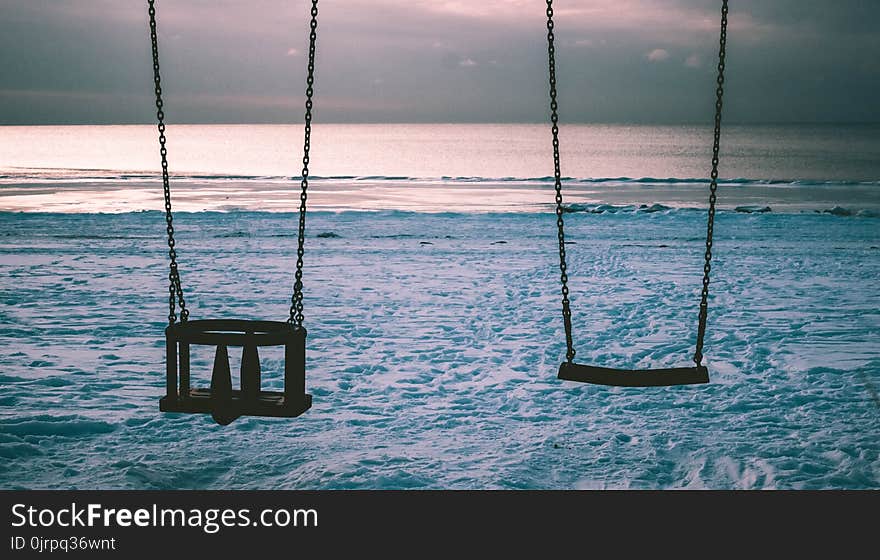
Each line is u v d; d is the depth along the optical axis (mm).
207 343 5438
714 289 14688
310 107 5715
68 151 128375
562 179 55406
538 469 6066
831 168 78188
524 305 13031
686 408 7625
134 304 12750
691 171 73875
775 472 5957
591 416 7375
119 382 8242
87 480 5785
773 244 21672
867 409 7527
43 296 13352
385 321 11680
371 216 28156
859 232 24375
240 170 69875
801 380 8547
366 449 6445
